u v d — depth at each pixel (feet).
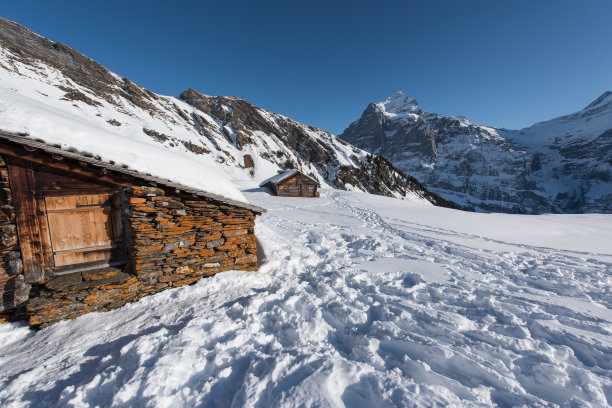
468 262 25.53
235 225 19.57
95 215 15.03
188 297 16.28
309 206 68.23
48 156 12.96
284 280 19.79
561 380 9.88
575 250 30.45
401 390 8.98
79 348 11.38
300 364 10.08
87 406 8.42
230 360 10.61
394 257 26.45
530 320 14.46
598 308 15.96
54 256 13.98
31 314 12.66
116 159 14.25
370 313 15.31
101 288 14.28
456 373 10.47
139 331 12.62
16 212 12.75
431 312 15.03
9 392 8.98
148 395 8.60
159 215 15.92
